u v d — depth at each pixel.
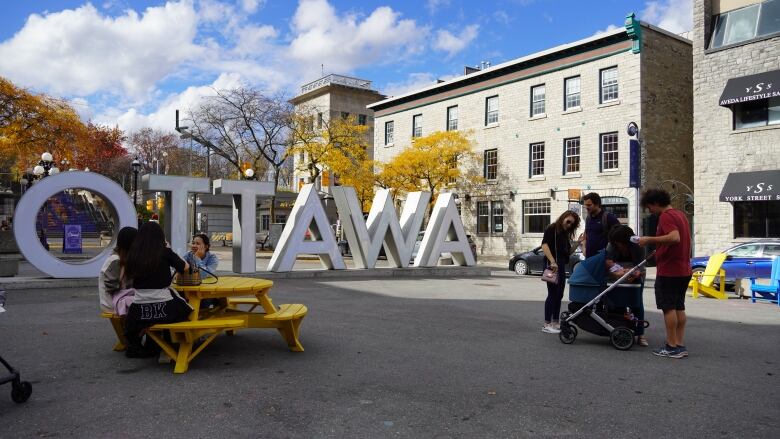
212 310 6.58
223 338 7.04
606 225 7.30
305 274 15.17
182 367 5.30
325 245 15.78
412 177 33.00
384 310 9.66
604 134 27.80
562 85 29.52
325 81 51.72
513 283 15.64
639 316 6.96
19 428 3.82
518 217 31.59
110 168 55.47
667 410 4.41
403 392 4.82
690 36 31.17
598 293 6.89
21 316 8.34
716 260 13.77
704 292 13.73
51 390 4.71
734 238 22.00
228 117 30.62
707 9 23.20
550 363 5.96
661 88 27.19
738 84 21.67
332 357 6.07
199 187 14.06
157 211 39.12
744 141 21.83
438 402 4.55
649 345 7.04
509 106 32.12
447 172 32.28
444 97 36.09
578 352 6.53
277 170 32.00
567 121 29.17
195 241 7.43
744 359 6.28
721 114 22.50
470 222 34.19
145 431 3.79
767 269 15.34
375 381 5.14
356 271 16.00
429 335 7.46
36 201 11.91
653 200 6.42
